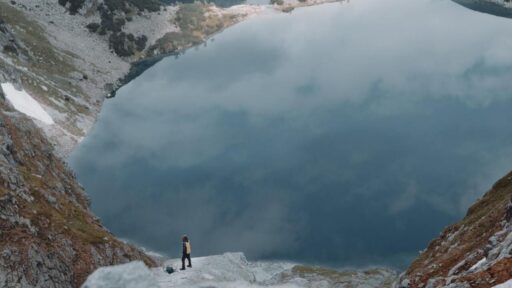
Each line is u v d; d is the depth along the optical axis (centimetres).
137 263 2436
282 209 17250
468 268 4612
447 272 5234
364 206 17025
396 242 14900
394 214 16412
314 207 17238
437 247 7038
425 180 18375
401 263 13750
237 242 15312
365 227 15850
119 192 17962
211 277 5203
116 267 2409
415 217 16138
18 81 18775
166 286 4850
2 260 6531
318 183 18812
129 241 15475
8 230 6988
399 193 17688
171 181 19050
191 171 19825
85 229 8644
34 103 18825
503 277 3328
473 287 3403
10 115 10650
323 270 13375
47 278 6856
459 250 5662
